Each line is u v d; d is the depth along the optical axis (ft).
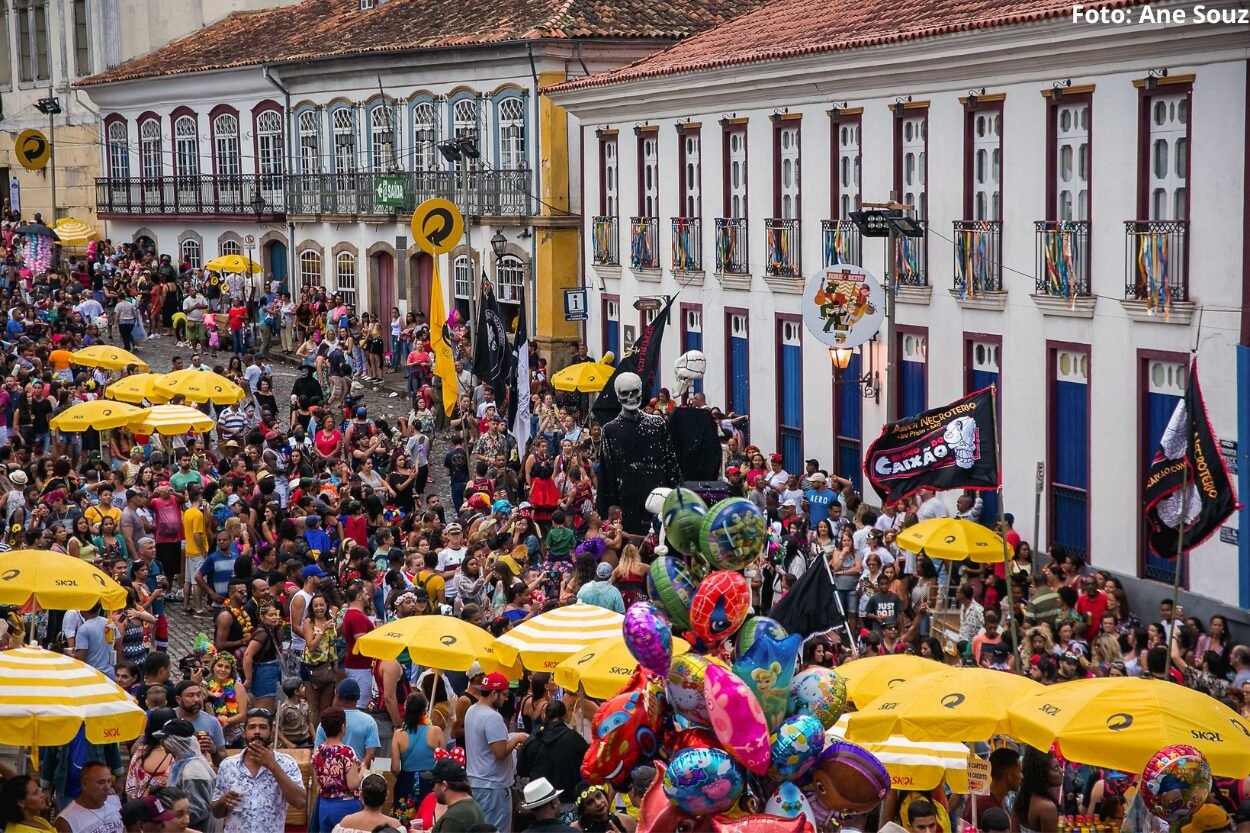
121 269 300.61
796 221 175.01
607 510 127.54
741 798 54.70
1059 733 67.05
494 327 169.48
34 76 367.86
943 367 152.56
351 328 252.42
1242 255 118.32
